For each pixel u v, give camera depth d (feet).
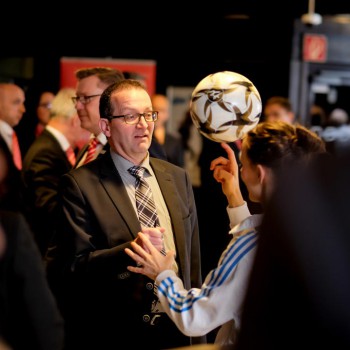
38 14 22.75
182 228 8.73
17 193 8.26
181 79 23.80
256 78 23.85
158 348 8.46
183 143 22.66
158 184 8.89
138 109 8.51
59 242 8.55
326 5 24.26
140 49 23.58
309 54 23.76
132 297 8.36
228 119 8.21
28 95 20.70
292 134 7.01
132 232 8.34
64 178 8.68
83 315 8.61
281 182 3.90
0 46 22.74
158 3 23.39
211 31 23.63
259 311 3.80
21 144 19.43
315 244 3.68
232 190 8.15
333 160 3.78
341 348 3.62
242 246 6.73
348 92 24.63
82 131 13.80
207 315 6.81
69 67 21.99
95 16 23.16
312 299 3.65
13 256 6.54
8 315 6.63
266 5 23.48
